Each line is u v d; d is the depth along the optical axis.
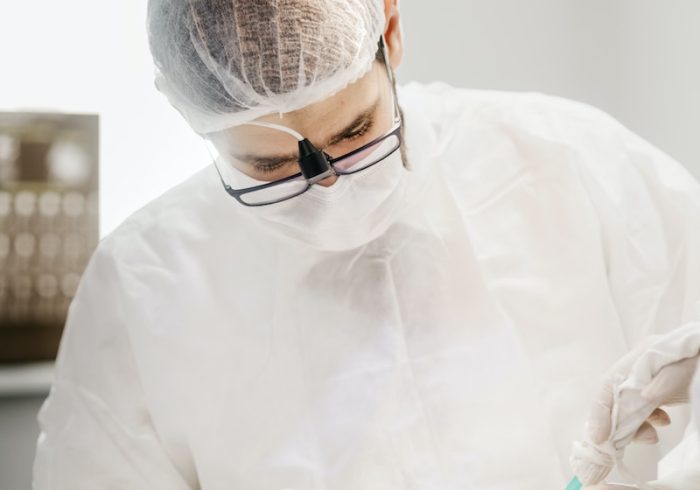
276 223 1.14
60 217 2.00
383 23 1.09
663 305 1.17
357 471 1.15
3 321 1.97
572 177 1.24
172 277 1.25
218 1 1.02
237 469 1.19
